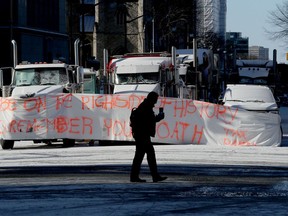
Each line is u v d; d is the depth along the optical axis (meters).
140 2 117.44
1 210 12.69
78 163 21.52
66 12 91.19
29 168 20.19
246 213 12.31
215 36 160.88
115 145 30.33
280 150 26.27
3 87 31.53
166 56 38.16
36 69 31.64
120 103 29.22
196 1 135.12
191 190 15.43
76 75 31.91
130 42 119.38
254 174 18.53
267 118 28.70
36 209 12.79
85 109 29.31
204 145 28.62
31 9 75.38
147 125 16.80
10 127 28.73
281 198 14.20
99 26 119.25
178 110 29.16
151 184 16.48
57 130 29.05
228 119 28.94
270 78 56.09
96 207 13.01
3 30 71.19
